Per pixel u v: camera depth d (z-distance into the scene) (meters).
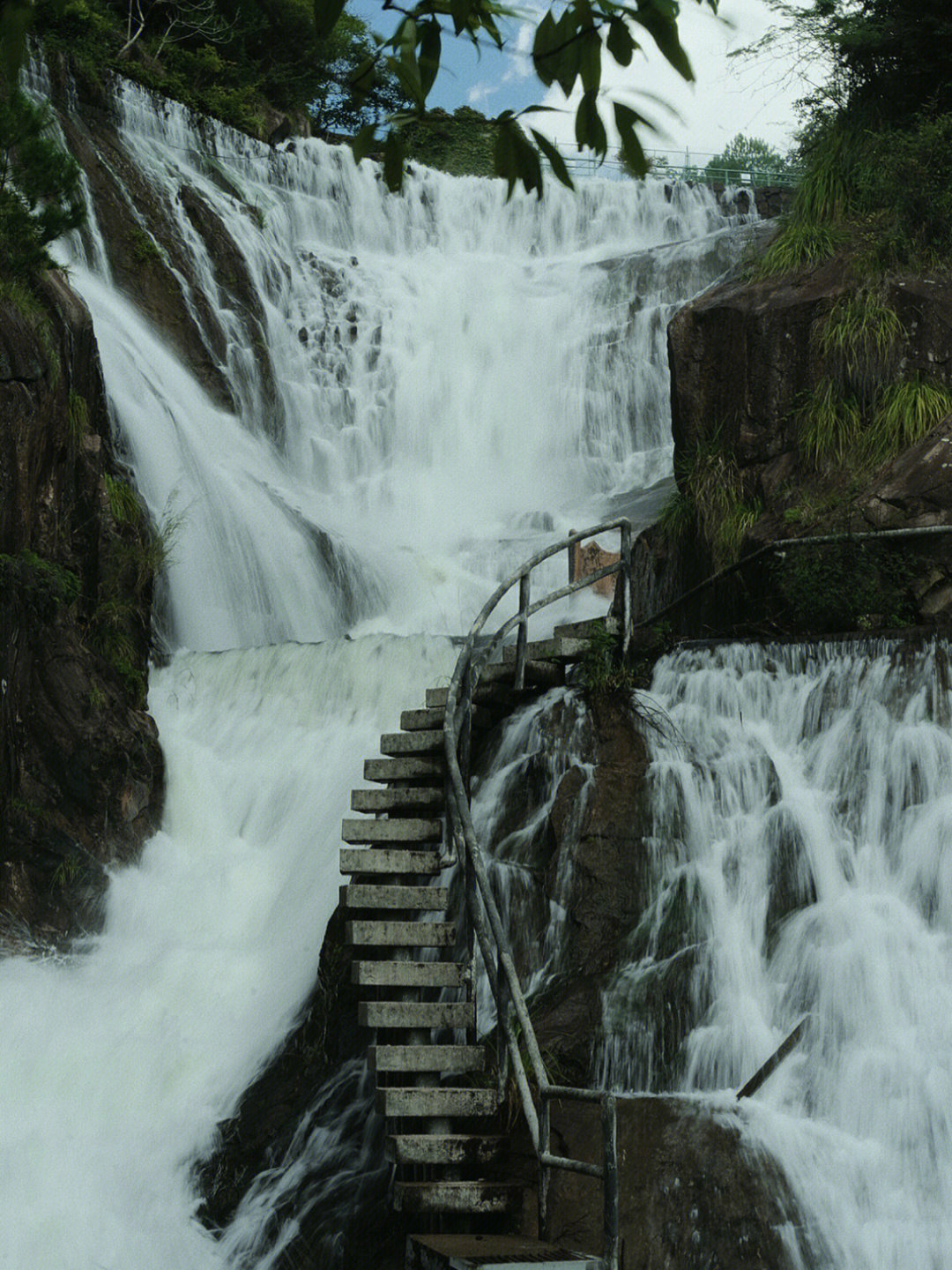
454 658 14.16
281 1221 8.68
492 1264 6.77
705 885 9.48
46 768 12.45
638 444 27.70
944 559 10.95
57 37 27.73
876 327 13.02
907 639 9.84
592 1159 7.75
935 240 13.65
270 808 13.41
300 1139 9.09
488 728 11.01
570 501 26.72
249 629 19.05
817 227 14.73
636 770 10.00
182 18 35.91
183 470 19.67
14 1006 10.75
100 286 23.52
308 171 32.12
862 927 8.89
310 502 24.44
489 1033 8.89
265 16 35.22
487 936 8.58
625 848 9.68
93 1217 8.91
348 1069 9.32
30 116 14.76
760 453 13.54
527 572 10.99
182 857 13.12
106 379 19.72
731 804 9.84
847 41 15.23
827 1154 7.79
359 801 10.30
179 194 27.14
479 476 28.06
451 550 22.69
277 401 26.08
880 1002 8.56
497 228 34.25
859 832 9.44
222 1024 10.58
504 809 10.37
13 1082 9.95
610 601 18.27
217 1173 9.16
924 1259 7.46
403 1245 8.07
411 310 29.66
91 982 11.27
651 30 2.63
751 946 9.16
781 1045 8.44
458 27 2.78
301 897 11.97
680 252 29.14
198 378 24.31
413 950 9.43
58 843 12.16
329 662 14.34
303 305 28.44
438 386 28.83
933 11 15.16
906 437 12.45
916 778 9.39
